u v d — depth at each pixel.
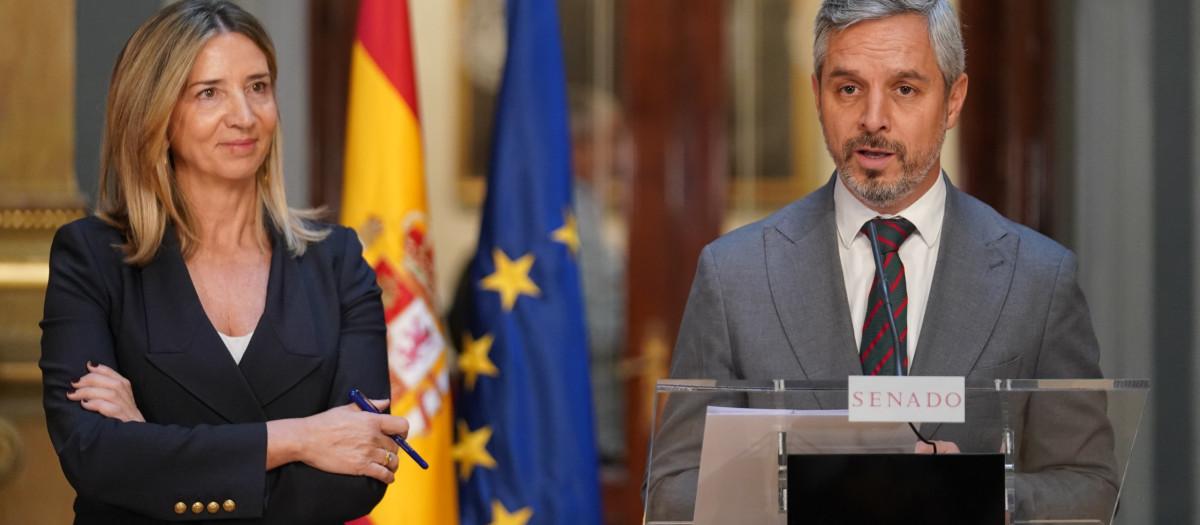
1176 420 7.33
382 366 3.61
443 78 7.63
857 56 3.39
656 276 7.75
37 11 6.40
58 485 6.22
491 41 7.64
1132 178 7.40
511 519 5.39
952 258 3.62
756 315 3.68
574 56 7.73
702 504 2.88
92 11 6.62
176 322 3.37
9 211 6.23
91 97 6.60
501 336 5.50
